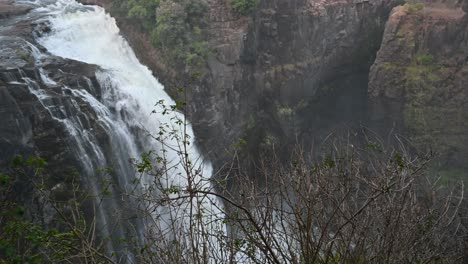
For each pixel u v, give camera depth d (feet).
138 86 96.12
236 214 32.63
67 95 78.38
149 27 102.58
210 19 104.27
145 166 36.73
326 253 30.17
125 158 85.30
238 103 106.83
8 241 31.22
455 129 111.86
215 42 102.68
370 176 36.29
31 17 100.58
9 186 40.14
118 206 75.41
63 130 74.23
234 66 104.06
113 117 87.45
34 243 30.78
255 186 38.29
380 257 28.68
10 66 77.15
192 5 101.14
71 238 32.58
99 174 76.89
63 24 100.94
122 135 85.87
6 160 67.77
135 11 101.76
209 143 101.91
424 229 31.48
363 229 28.76
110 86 89.97
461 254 34.81
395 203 30.78
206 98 100.53
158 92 99.91
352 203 32.89
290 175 36.04
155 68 101.91
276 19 111.14
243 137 108.47
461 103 111.24
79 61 90.89
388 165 33.71
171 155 91.71
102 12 108.78
